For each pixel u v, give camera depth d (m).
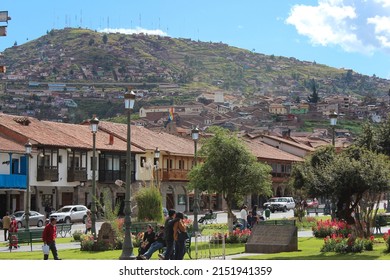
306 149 112.31
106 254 31.44
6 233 42.88
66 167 66.88
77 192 67.94
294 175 51.81
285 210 80.31
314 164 48.62
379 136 52.81
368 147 51.09
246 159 45.69
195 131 46.09
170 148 81.94
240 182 45.12
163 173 78.56
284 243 29.33
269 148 105.69
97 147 69.88
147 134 84.31
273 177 97.88
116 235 34.56
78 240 41.66
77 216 59.72
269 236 29.70
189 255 26.53
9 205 59.62
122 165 74.44
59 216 57.91
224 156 45.12
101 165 71.19
